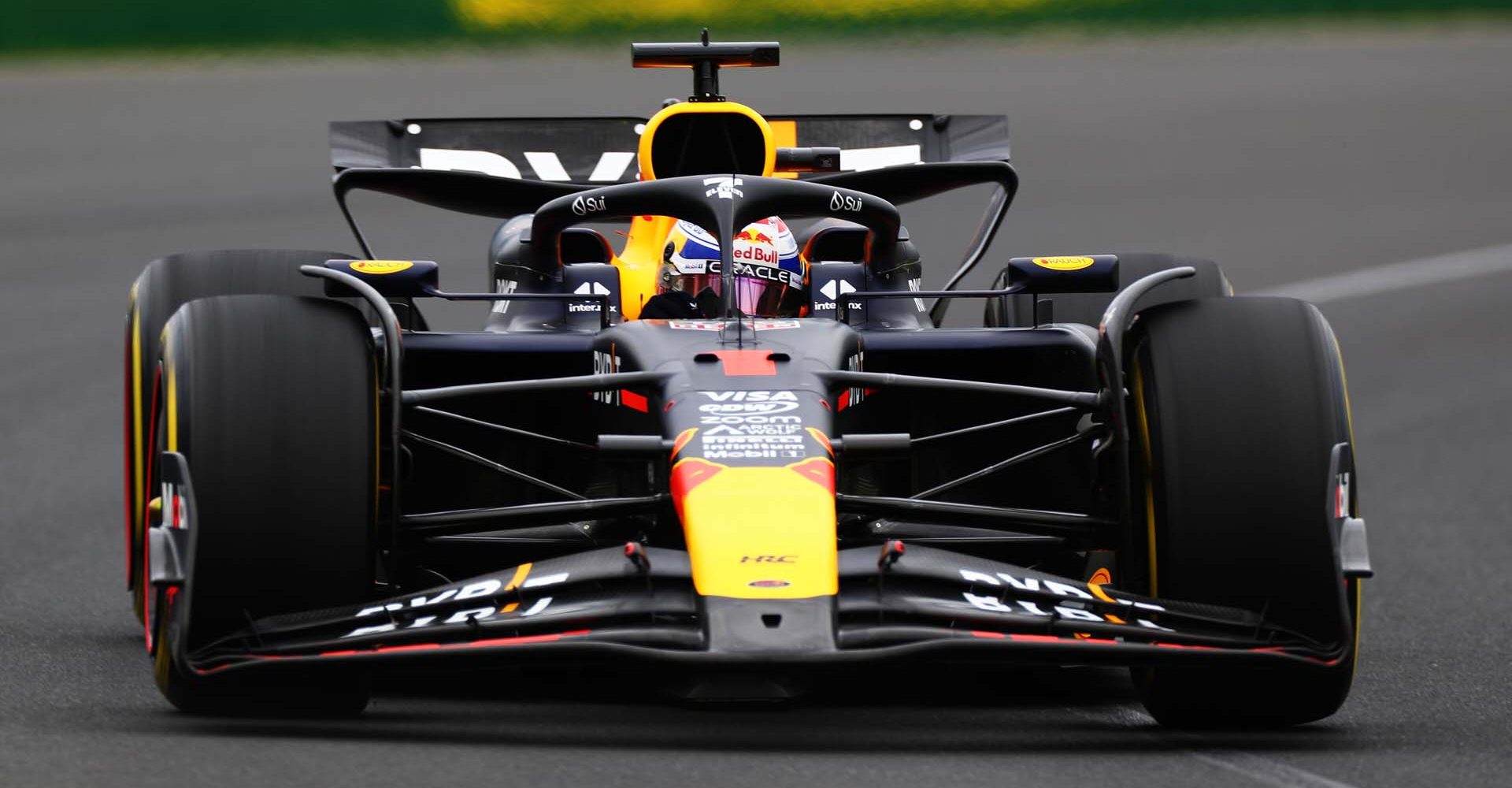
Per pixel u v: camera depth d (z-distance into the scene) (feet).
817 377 58.39
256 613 52.75
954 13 402.93
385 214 225.97
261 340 54.90
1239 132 306.76
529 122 91.97
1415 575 91.66
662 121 76.28
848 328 63.93
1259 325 57.36
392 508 55.42
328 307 56.39
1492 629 77.05
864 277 74.23
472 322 162.81
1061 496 68.74
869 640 49.01
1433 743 54.29
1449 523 106.52
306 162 268.82
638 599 50.44
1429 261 212.23
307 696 55.06
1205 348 56.85
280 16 384.68
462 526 56.24
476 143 91.35
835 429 62.75
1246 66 377.50
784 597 49.24
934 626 50.72
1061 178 263.08
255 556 52.65
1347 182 265.13
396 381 55.26
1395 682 65.67
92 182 254.27
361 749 49.52
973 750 51.88
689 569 51.03
